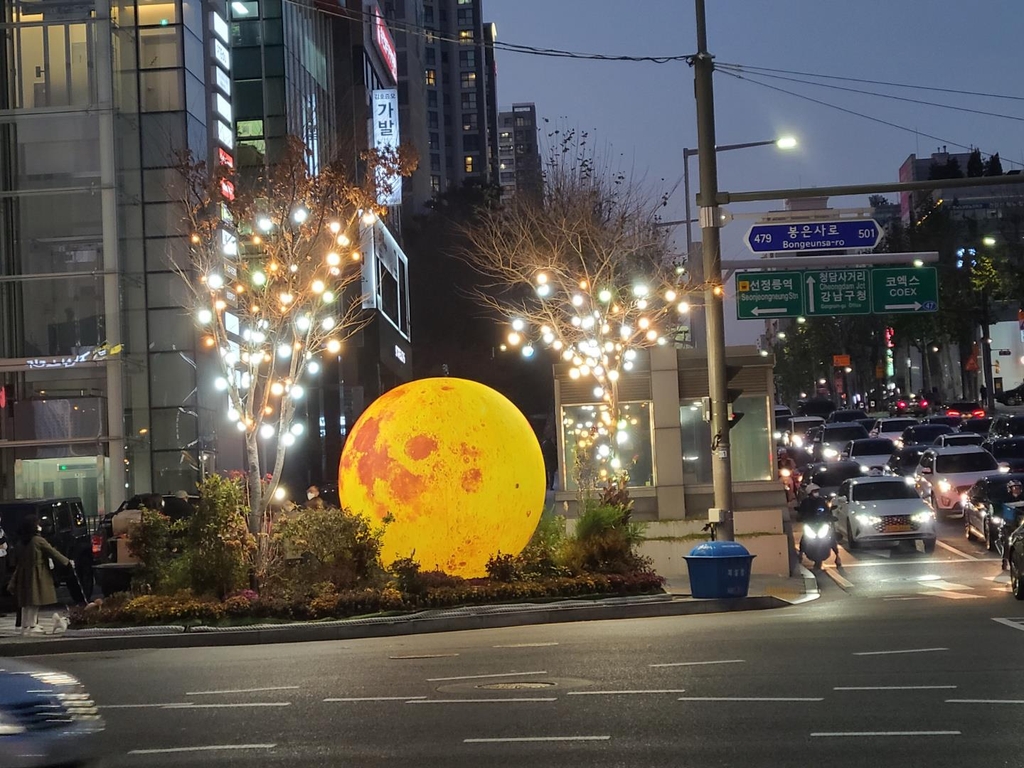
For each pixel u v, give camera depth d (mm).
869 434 62750
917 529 32062
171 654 17938
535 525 23797
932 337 91562
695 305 38031
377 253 69500
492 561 22750
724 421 24750
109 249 41219
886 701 11250
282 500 25172
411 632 19922
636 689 12281
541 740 9969
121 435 41000
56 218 41469
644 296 32344
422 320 92312
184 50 42844
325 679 13922
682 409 31547
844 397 152500
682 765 8938
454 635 19156
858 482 34375
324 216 25531
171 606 20547
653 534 29594
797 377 157125
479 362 88062
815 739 9719
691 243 44188
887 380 126312
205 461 42500
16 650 19188
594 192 46938
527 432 23484
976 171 144000
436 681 13406
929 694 11547
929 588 24812
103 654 18438
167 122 42500
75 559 29188
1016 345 109250
